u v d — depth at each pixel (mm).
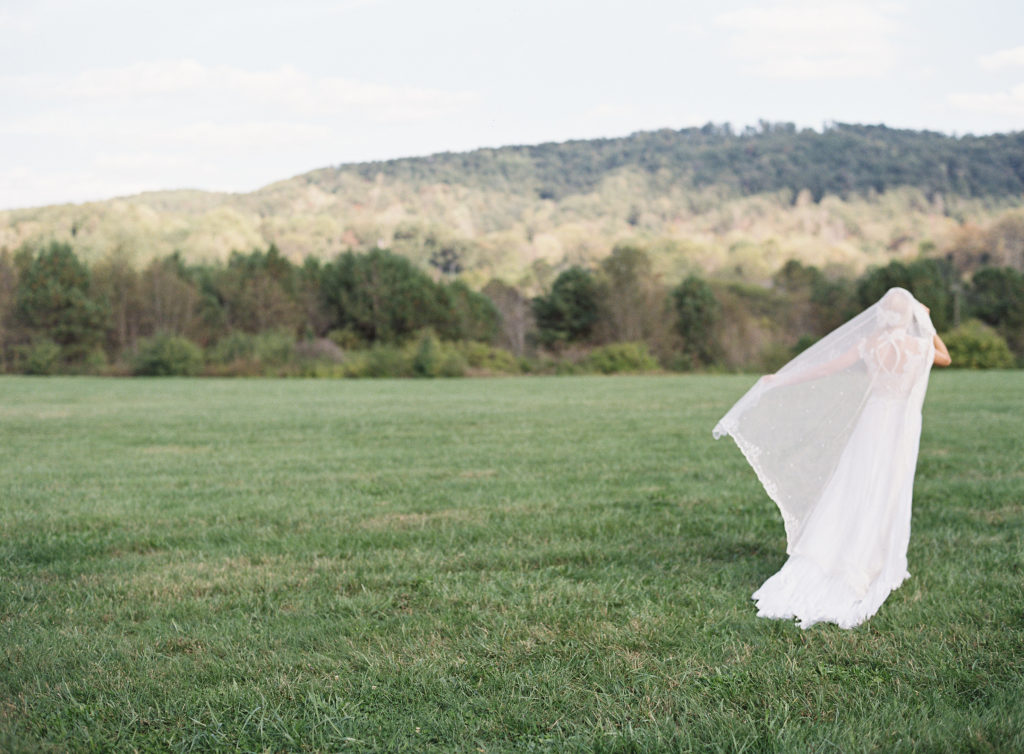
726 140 157500
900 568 4586
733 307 58656
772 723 3135
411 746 3041
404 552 5949
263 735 3121
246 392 28609
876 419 4652
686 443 12734
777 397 5047
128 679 3641
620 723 3205
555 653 3934
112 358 50594
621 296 58688
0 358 48469
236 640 4152
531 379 40781
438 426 15828
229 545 6262
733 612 4488
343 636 4160
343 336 54969
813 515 4707
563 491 8469
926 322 4719
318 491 8656
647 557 5750
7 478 9633
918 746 2982
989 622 4246
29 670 3717
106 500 8141
